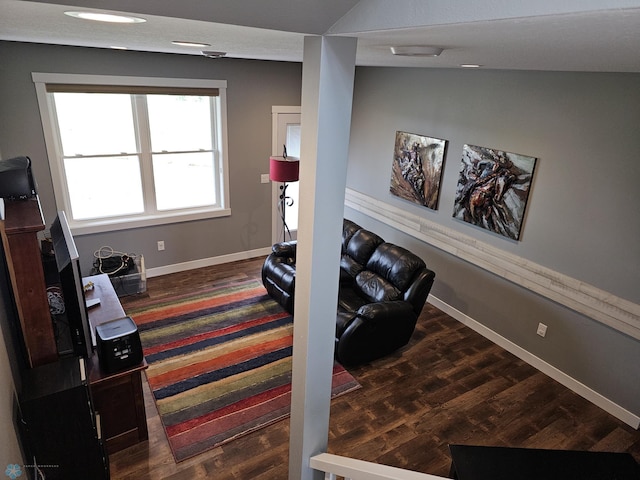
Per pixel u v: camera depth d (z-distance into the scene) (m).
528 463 2.02
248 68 4.94
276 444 2.97
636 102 2.90
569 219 3.42
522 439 3.10
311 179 1.38
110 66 4.16
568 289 3.51
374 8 0.99
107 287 3.36
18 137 3.94
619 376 3.28
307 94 1.29
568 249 3.46
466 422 3.24
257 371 3.66
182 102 4.79
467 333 4.39
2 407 1.64
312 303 1.57
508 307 4.05
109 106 4.39
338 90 1.26
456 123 4.24
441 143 4.39
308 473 1.97
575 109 3.24
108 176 4.61
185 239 5.24
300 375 1.74
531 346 3.90
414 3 0.88
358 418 3.23
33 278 2.11
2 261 2.24
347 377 3.66
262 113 5.22
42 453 2.17
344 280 4.45
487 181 3.99
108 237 4.73
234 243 5.63
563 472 2.00
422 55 1.60
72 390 2.12
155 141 4.77
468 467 1.99
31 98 3.89
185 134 4.93
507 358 4.02
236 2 0.93
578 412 3.38
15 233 1.99
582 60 1.61
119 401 2.71
